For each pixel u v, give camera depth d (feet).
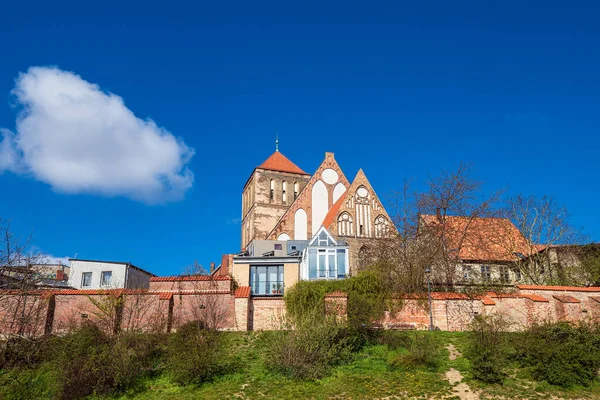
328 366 93.45
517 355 92.12
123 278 174.91
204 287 128.06
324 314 108.47
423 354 92.79
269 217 254.27
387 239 149.59
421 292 126.31
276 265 142.31
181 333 101.96
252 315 118.42
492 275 165.68
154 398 86.12
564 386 83.15
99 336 100.58
